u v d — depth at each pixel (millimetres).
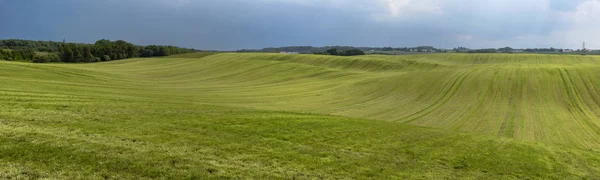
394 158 16016
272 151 14977
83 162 11438
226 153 14008
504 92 52031
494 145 20703
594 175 16359
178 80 77312
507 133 32156
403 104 47406
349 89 59625
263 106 41281
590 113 41188
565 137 31109
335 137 18500
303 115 24844
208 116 20469
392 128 23422
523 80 57375
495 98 49469
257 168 12891
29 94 22328
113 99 25500
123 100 25547
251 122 19562
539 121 37406
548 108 43781
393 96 52969
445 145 19453
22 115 15984
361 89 59062
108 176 10836
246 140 16062
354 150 16562
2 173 9953
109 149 12641
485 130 33281
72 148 12289
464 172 15195
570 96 48656
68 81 45219
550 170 16438
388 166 14859
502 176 15117
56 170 10742
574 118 38844
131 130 15461
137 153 12633
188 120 18719
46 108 18266
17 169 10375
